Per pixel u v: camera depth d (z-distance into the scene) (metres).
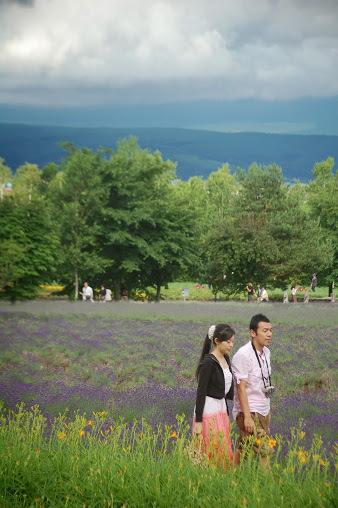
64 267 63.34
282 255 65.38
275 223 66.62
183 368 19.97
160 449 8.77
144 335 28.08
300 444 10.40
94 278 67.94
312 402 14.88
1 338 26.41
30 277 54.28
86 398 14.90
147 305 47.50
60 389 16.08
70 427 8.74
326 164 116.31
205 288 94.94
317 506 5.96
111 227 65.75
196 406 8.52
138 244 65.00
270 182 69.44
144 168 68.62
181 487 6.52
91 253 64.25
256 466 7.31
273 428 11.82
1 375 18.17
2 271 49.69
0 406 9.96
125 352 22.47
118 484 6.59
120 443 9.13
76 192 65.94
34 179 160.38
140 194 67.69
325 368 19.64
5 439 8.12
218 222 67.12
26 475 6.89
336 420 12.70
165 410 13.73
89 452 7.57
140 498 6.35
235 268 66.56
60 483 6.77
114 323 33.09
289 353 22.61
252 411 8.75
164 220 66.50
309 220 68.81
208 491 6.38
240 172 70.56
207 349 8.76
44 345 24.44
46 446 8.17
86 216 65.50
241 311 42.38
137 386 17.05
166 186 71.44
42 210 54.62
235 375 8.77
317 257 66.81
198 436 8.37
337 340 26.47
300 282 71.44
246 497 6.13
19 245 52.06
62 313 38.34
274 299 75.50
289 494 6.22
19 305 46.38
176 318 35.91
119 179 66.38
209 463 7.42
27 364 20.34
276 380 17.86
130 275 69.81
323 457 9.32
